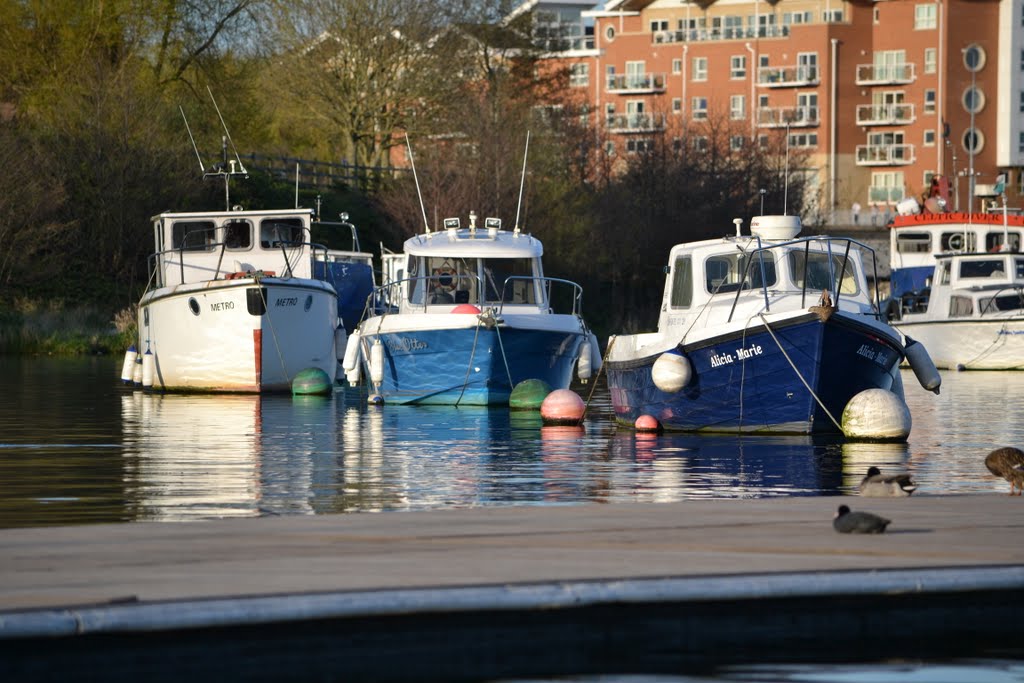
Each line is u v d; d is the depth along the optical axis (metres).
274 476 29.03
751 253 37.47
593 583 14.22
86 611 13.02
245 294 52.25
